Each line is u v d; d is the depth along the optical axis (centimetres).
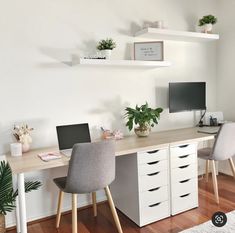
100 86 275
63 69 254
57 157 203
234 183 323
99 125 277
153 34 281
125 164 242
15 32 230
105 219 248
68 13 253
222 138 254
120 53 283
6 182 210
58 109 254
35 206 249
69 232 227
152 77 307
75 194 196
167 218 243
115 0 277
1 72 227
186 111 324
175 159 245
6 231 234
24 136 226
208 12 343
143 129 273
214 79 361
